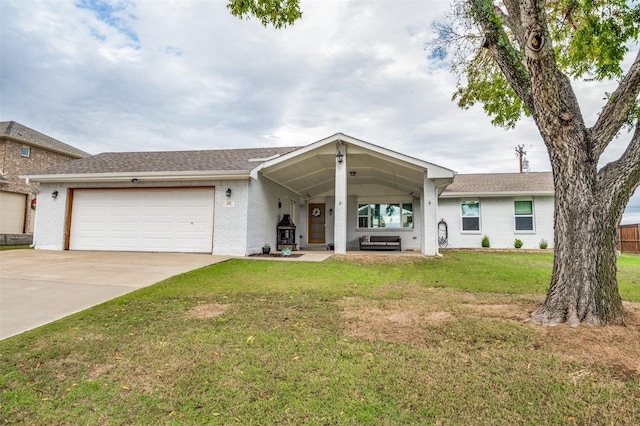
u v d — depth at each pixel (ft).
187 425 8.11
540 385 9.73
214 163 42.22
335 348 12.32
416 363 11.09
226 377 10.30
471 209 57.82
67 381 10.19
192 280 24.12
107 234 40.63
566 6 21.58
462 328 14.21
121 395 9.43
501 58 17.21
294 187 54.03
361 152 38.68
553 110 14.66
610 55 19.66
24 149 62.95
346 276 26.35
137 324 15.01
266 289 21.57
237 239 38.01
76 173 40.16
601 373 10.36
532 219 55.42
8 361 11.44
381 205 58.03
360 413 8.47
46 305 18.02
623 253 55.77
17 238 52.47
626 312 15.74
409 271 29.04
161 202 40.01
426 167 37.50
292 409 8.66
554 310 14.89
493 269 30.37
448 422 8.14
